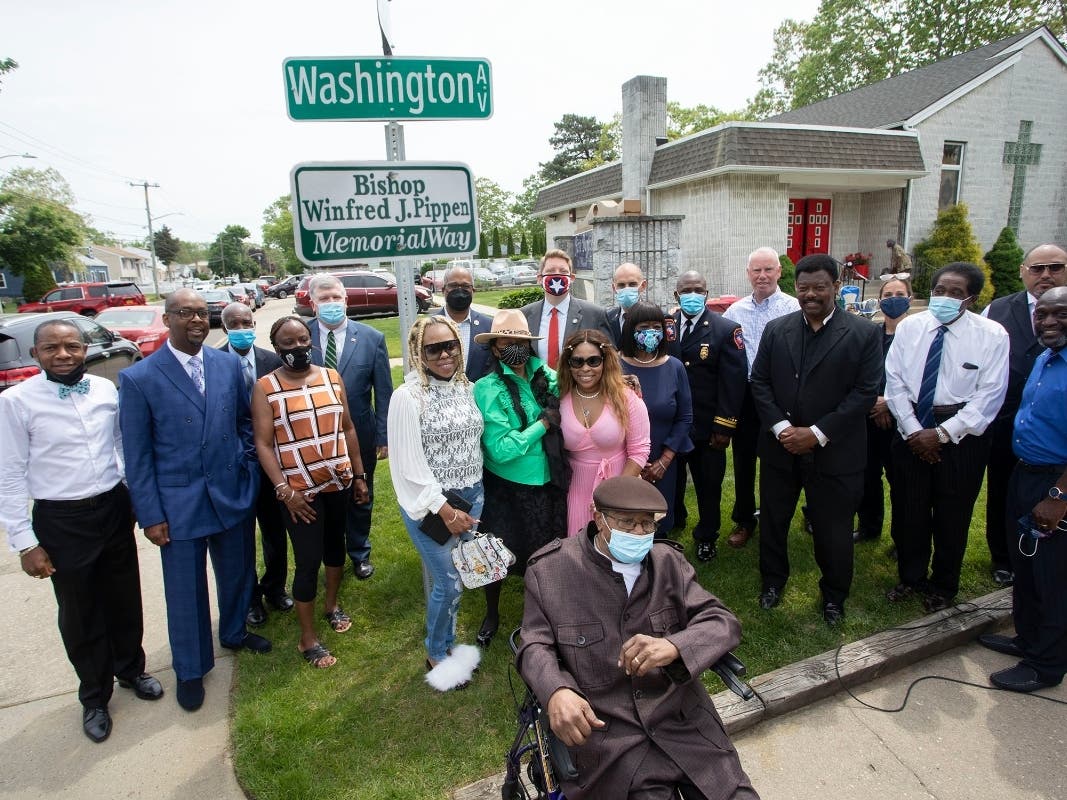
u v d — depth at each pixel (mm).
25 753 2664
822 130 13469
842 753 2533
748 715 2654
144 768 2572
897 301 4066
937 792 2324
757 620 3410
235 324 3773
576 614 1911
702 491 4094
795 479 3432
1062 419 2732
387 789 2379
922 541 3463
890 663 2980
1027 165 15977
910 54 25531
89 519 2715
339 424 3172
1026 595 2975
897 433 3516
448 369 2762
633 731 1799
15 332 7223
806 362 3268
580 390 3141
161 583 4203
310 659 3186
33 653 3414
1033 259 3561
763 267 4395
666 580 1975
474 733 2658
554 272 3963
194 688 2926
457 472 2854
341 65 2668
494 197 58844
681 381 3670
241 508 3082
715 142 13195
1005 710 2740
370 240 2779
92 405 2748
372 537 4609
